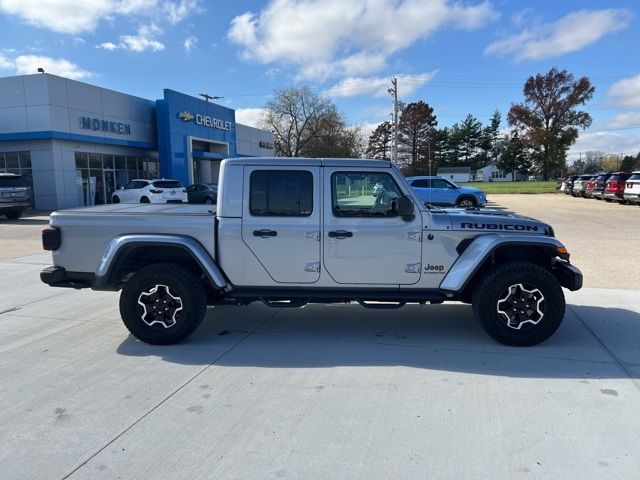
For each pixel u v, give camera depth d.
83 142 25.33
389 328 5.55
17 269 9.09
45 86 22.86
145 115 29.89
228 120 38.69
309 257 4.95
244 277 5.02
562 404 3.63
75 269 5.14
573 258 9.76
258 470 2.84
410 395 3.80
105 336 5.29
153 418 3.46
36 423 3.40
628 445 3.06
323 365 4.43
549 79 64.12
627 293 6.92
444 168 105.06
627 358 4.55
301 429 3.29
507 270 4.77
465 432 3.23
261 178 4.93
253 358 4.62
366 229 4.88
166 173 30.83
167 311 4.96
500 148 111.25
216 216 5.03
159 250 5.21
